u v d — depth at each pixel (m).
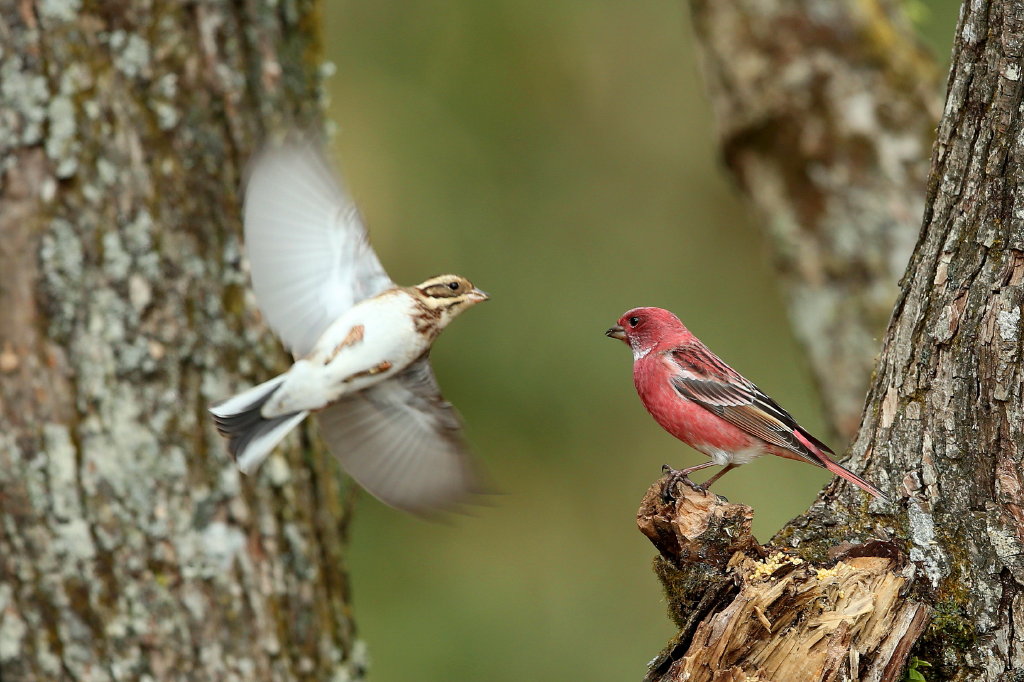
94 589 9.90
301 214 8.41
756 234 16.95
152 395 10.21
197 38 10.71
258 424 8.55
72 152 10.21
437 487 9.01
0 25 10.20
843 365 14.03
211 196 10.61
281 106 11.10
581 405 16.31
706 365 11.20
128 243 10.28
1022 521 8.34
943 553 8.38
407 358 8.67
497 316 16.16
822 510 8.77
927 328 8.73
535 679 15.64
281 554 10.64
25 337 10.02
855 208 14.05
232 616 10.27
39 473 9.91
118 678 9.86
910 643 8.02
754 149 14.54
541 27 16.77
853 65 14.23
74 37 10.29
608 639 15.80
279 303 8.50
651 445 16.36
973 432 8.49
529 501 16.30
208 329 10.45
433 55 16.50
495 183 16.36
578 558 16.17
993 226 8.41
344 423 9.00
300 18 11.51
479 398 16.16
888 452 8.86
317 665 10.72
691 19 14.96
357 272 8.68
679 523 8.57
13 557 9.84
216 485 10.34
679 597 8.62
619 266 16.48
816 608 7.93
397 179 15.89
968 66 8.48
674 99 17.20
